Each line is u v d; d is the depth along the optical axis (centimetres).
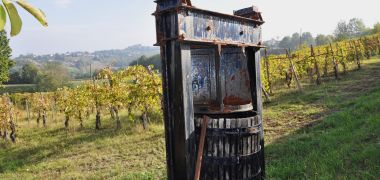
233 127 400
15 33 86
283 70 2173
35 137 1505
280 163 661
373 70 2256
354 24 11712
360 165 554
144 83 1359
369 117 841
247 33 449
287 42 14662
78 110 1557
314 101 1473
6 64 3503
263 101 1700
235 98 443
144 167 894
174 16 351
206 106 412
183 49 360
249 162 416
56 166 1019
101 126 1559
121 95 1402
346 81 1919
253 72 495
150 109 1562
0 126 1429
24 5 85
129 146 1139
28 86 5603
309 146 744
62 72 6331
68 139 1362
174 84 371
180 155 376
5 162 1159
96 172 905
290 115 1270
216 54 411
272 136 994
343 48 2838
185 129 365
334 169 557
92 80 1672
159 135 1240
